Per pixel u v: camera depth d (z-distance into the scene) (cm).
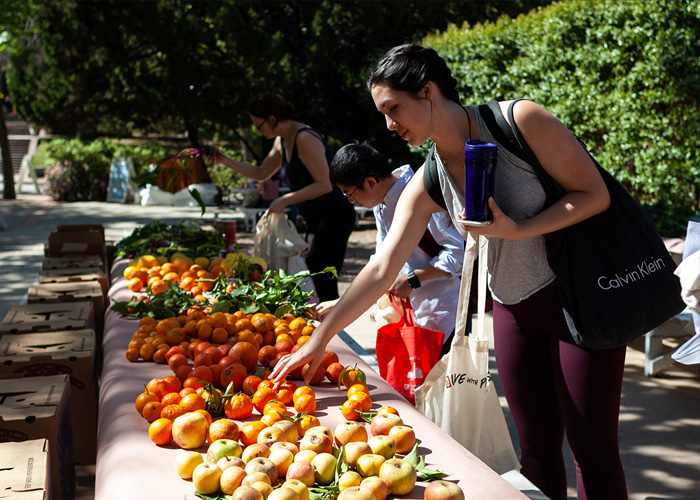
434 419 236
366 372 250
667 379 487
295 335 271
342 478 159
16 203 1658
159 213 1441
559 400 218
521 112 188
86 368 293
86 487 290
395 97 184
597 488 212
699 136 744
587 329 195
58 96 1573
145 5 1271
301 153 436
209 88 1317
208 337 270
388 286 215
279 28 1386
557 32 846
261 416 209
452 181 206
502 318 232
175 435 181
